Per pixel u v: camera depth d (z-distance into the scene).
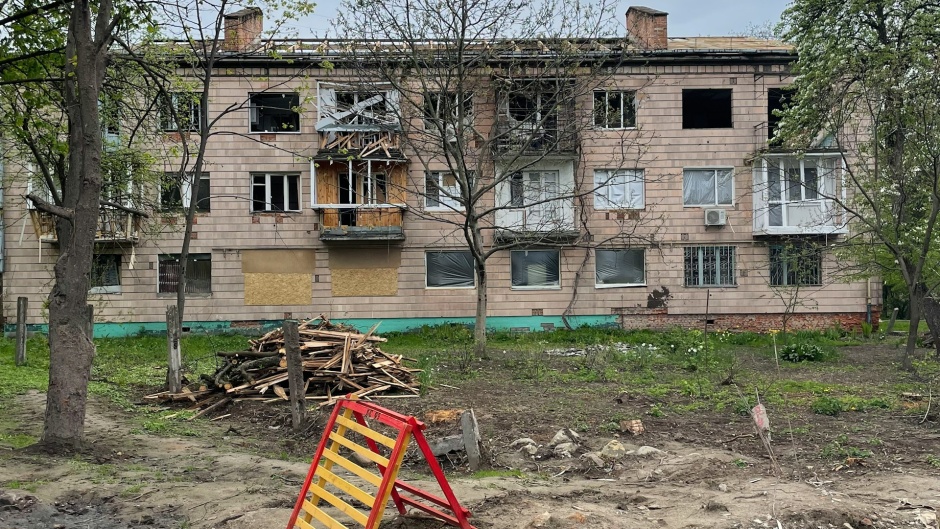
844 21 18.16
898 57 15.88
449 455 7.82
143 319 24.64
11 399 11.80
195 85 16.83
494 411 10.38
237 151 24.77
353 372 12.12
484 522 5.55
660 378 14.20
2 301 24.30
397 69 19.84
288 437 9.42
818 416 10.05
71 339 8.12
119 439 8.91
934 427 9.20
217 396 11.76
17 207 24.17
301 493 5.23
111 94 14.27
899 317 41.72
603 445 8.40
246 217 24.86
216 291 24.88
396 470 4.54
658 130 25.36
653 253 25.48
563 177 25.38
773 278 25.67
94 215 8.30
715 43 27.98
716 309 25.53
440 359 17.55
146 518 5.89
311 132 24.81
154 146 22.55
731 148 25.45
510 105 23.19
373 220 24.80
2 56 12.19
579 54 18.27
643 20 25.89
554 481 7.04
